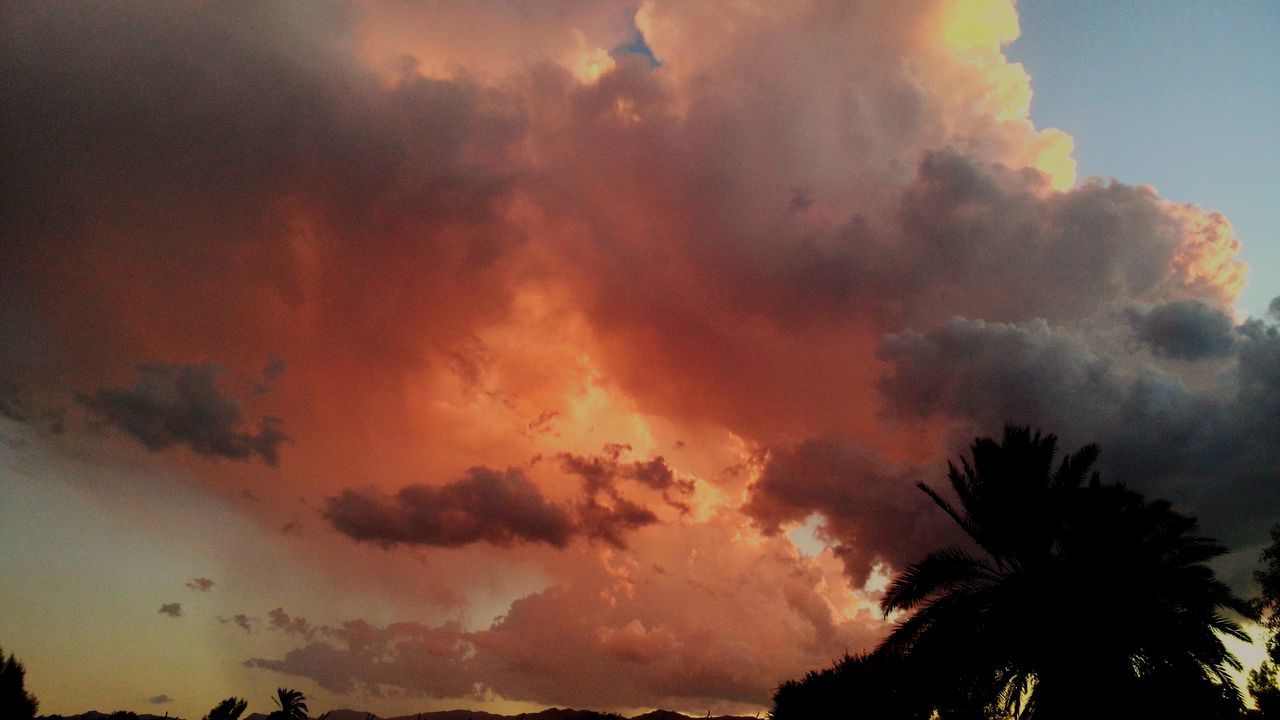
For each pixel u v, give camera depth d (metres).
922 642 23.16
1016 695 22.55
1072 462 24.22
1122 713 20.81
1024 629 22.05
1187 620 21.38
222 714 58.41
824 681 35.62
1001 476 24.28
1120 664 21.31
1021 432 24.88
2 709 41.75
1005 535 23.94
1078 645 21.55
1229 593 22.31
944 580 23.94
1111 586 22.12
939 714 23.92
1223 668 21.39
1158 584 22.16
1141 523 23.02
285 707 60.19
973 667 22.39
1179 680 20.88
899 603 24.11
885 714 28.66
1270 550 33.56
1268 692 31.14
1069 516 23.53
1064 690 21.42
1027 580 23.08
